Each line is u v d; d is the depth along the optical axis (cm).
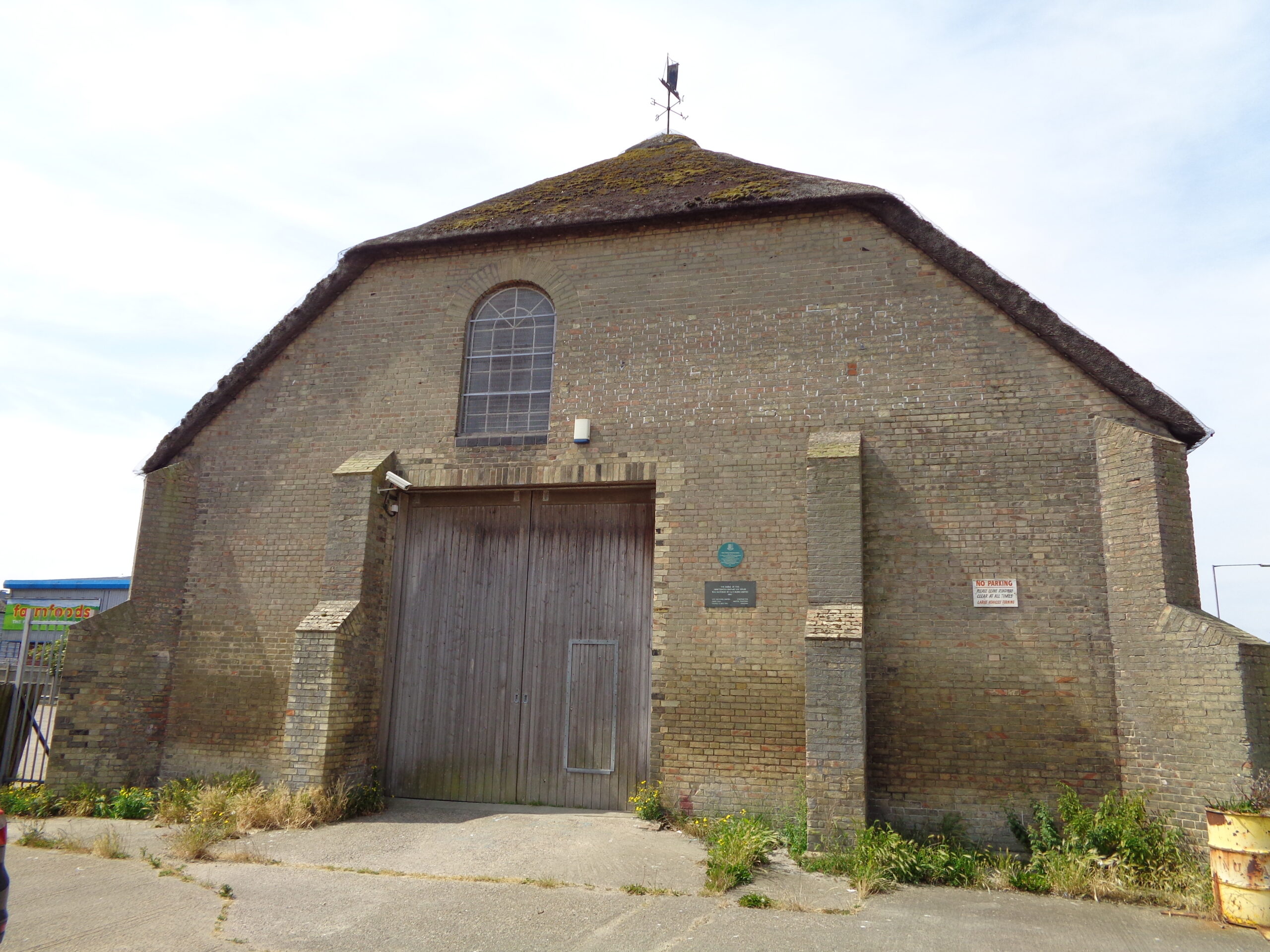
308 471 1084
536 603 1013
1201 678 748
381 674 1032
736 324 989
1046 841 770
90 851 798
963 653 852
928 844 812
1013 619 848
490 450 1034
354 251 1116
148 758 1029
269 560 1066
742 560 926
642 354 1009
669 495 962
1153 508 805
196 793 964
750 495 941
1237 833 640
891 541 890
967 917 636
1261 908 620
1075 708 816
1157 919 641
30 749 1184
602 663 980
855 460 880
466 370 1080
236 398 1133
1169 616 778
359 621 987
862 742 788
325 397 1104
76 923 595
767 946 568
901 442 912
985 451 889
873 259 964
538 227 1059
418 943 569
